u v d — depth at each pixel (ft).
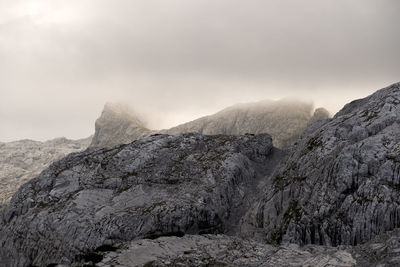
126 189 233.35
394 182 138.31
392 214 130.82
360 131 174.70
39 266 200.64
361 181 148.25
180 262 131.44
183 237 169.78
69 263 186.29
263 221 182.39
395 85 206.69
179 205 193.57
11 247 225.97
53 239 203.41
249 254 136.67
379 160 148.15
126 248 148.97
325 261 115.96
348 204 144.66
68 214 212.23
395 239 116.88
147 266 128.67
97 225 191.72
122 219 187.11
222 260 132.16
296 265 119.55
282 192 183.62
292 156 223.10
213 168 233.55
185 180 230.89
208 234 179.32
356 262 111.65
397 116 169.27
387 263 103.30
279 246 146.82
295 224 155.63
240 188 228.02
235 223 201.87
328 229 144.97
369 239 132.57
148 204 206.28
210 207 195.72
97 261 137.28
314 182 170.09
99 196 229.86
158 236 177.17
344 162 157.48
